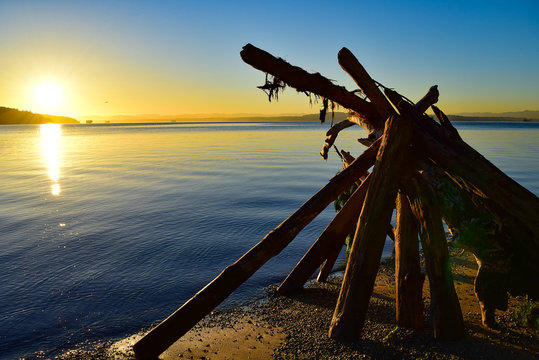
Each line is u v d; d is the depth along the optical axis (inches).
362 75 158.7
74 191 692.7
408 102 176.1
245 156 1424.7
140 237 390.9
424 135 155.6
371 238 150.6
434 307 152.4
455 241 153.0
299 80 162.2
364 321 160.6
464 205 149.3
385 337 154.9
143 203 575.2
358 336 153.7
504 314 175.5
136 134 4185.5
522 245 144.1
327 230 215.9
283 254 331.0
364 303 152.6
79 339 191.2
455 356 139.5
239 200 593.0
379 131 181.9
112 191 689.0
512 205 139.3
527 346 145.7
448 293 150.6
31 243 370.9
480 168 142.6
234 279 146.3
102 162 1246.3
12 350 180.9
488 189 140.8
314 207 159.3
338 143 1919.3
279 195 634.8
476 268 256.4
